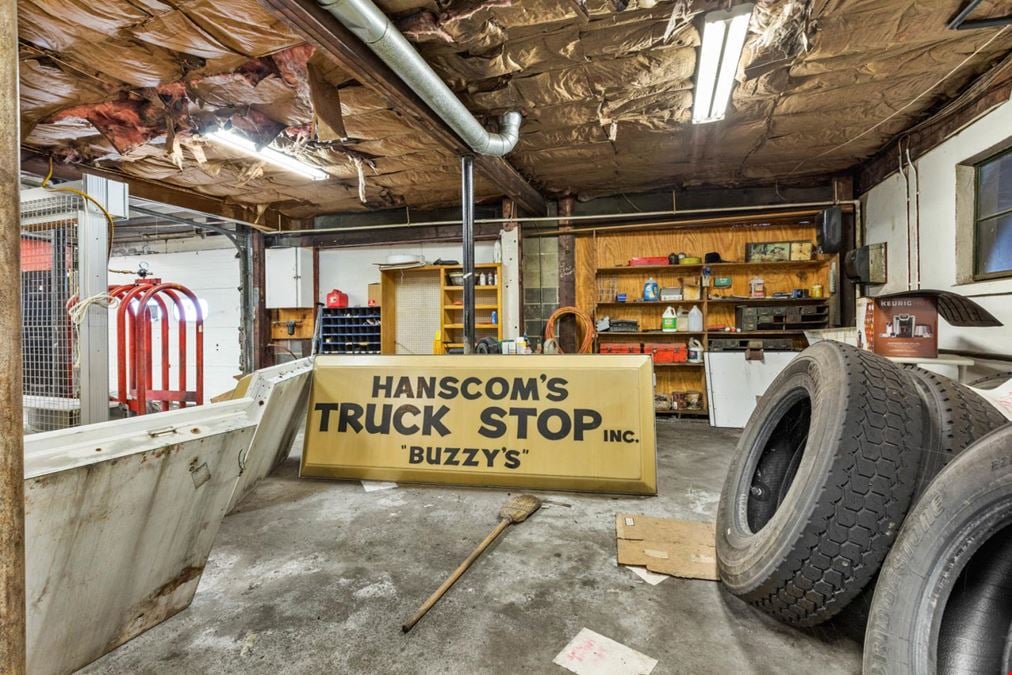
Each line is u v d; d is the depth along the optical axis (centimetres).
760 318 491
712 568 196
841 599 140
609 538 227
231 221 632
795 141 402
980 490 105
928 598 111
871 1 226
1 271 81
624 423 291
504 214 543
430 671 141
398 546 220
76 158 407
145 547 144
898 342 298
